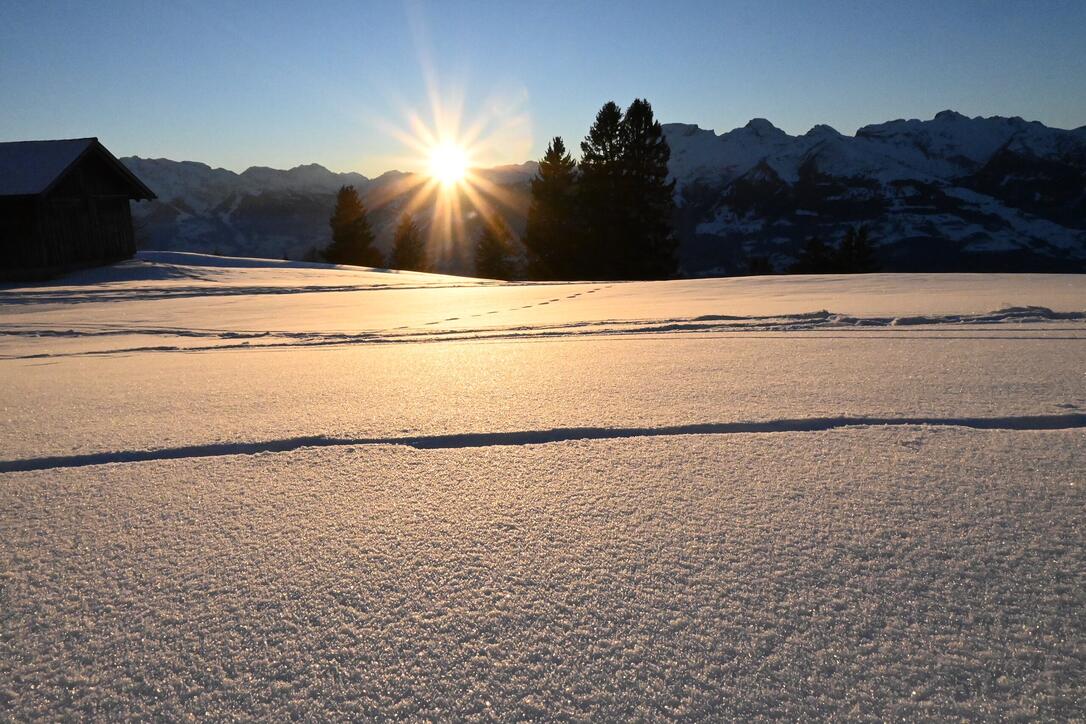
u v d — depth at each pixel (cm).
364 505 186
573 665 112
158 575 146
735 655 113
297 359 520
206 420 296
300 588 139
